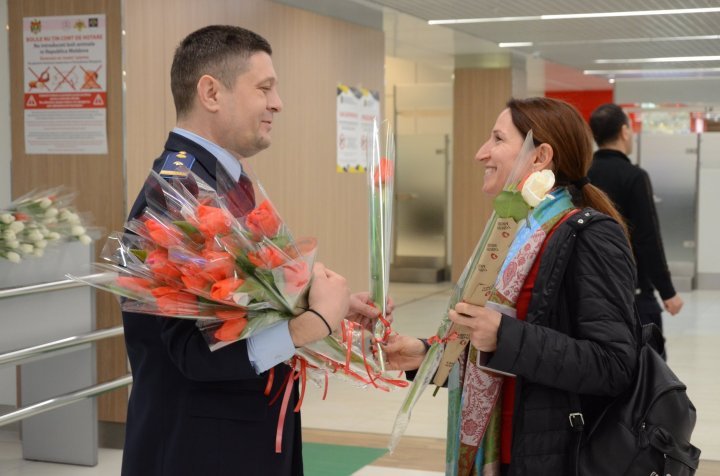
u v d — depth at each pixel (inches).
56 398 179.9
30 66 218.5
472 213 514.9
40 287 175.3
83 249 190.7
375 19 351.9
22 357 172.1
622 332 81.1
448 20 369.7
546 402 82.0
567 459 82.1
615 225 84.2
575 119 90.0
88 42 214.2
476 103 506.9
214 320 73.0
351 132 334.0
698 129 646.5
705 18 365.4
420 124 573.6
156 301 72.1
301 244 74.7
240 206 77.9
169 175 78.7
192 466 78.4
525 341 78.9
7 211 183.3
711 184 523.2
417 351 91.9
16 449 212.4
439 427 226.4
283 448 81.4
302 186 300.2
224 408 78.7
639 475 80.1
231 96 83.1
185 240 72.7
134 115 217.0
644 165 534.3
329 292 76.2
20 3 218.2
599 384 80.2
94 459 198.4
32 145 219.8
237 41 83.7
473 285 78.6
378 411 242.2
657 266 175.2
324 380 87.3
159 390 79.8
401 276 555.5
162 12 227.0
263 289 72.8
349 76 333.4
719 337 354.6
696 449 83.0
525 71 523.5
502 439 86.6
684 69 575.5
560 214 86.2
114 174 213.9
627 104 653.9
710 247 525.0
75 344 185.3
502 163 89.8
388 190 89.1
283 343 74.5
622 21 375.2
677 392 81.0
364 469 191.5
